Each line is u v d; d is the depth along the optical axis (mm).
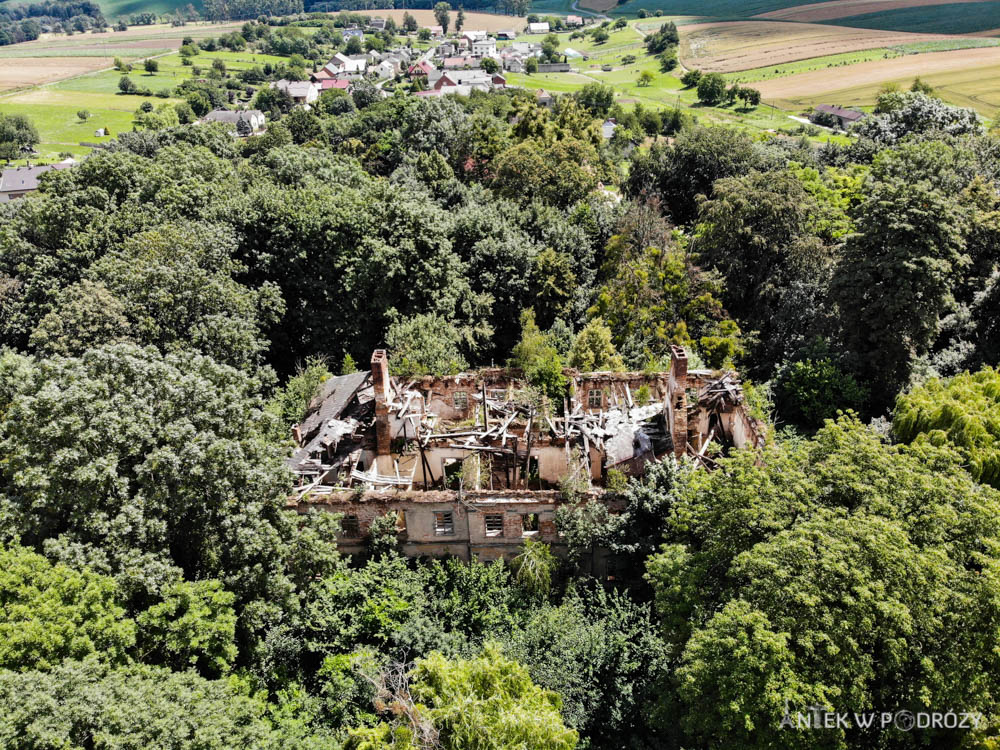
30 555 20750
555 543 31875
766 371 50594
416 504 31094
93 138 159125
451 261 53406
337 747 23234
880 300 43031
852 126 100750
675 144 81312
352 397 38219
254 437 28391
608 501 30688
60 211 49781
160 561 23578
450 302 51750
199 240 45281
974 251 52438
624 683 24859
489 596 28891
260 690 25438
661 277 53188
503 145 93000
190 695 20031
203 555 26125
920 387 40531
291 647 27359
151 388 26219
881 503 21219
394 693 23359
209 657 23672
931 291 42438
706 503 24641
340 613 27906
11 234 50094
